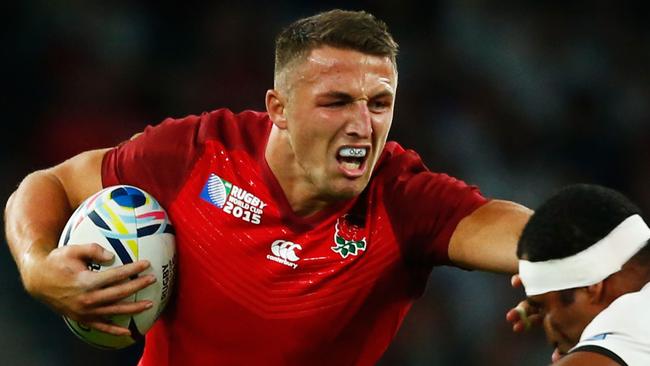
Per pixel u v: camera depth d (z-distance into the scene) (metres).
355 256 14.90
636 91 46.28
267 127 15.47
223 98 41.84
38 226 15.20
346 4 44.72
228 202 15.13
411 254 15.07
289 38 14.52
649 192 44.12
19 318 33.94
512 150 43.22
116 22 41.91
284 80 14.55
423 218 14.90
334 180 14.36
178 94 41.44
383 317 15.45
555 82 45.34
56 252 14.16
